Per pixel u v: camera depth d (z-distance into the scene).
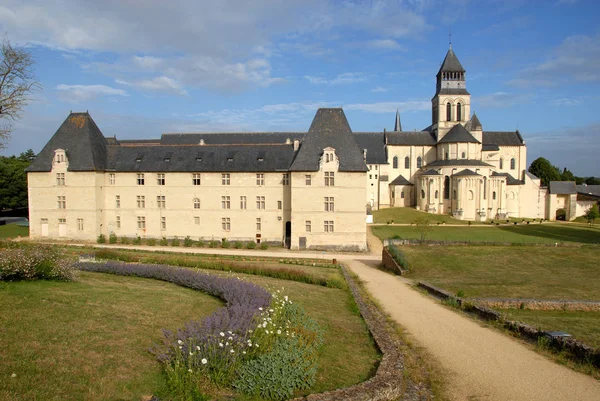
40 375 10.57
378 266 45.75
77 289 20.34
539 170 143.00
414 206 108.69
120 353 12.49
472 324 21.39
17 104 41.03
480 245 47.91
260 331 13.66
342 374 13.19
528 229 80.06
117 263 30.20
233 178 61.06
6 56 39.66
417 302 26.97
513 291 30.58
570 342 16.58
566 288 31.66
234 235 61.16
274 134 93.81
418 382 13.83
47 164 60.44
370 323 19.86
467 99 109.12
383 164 108.56
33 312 15.21
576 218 111.06
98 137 64.06
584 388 13.48
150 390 10.58
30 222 60.75
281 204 60.75
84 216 59.94
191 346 12.14
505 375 14.55
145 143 98.88
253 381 11.19
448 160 101.50
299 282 31.31
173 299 20.14
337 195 57.75
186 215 61.56
